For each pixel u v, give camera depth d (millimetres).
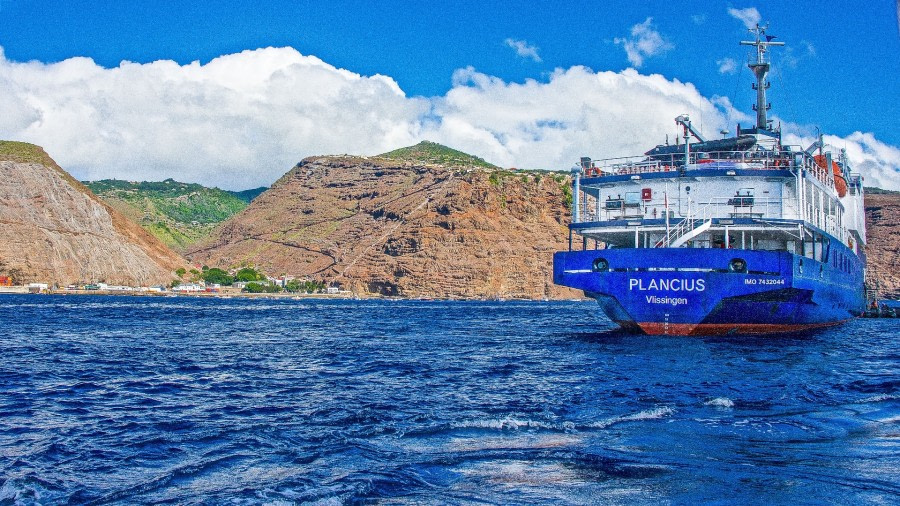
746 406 25141
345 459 18641
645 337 49062
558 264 49656
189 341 58688
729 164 52156
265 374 36625
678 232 50250
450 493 15727
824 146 62438
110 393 30531
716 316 46812
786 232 49656
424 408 25797
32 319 90750
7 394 30094
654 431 21109
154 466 18703
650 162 54469
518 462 17922
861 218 81500
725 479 16469
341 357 44906
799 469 17188
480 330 75500
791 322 51688
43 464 18922
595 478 16609
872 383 30938
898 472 16953
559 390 29609
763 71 65000
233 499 15625
